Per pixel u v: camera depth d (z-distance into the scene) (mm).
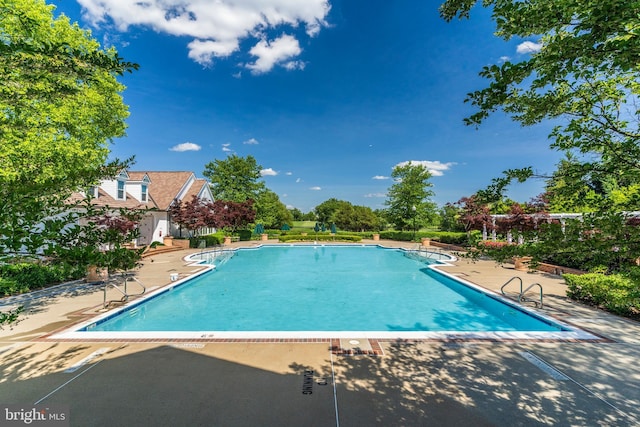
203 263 17953
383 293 12891
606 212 2627
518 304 9352
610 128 2873
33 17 9828
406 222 37875
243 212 33750
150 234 26516
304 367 5324
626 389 4648
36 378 4941
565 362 5516
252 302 11492
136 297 10078
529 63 2244
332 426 3822
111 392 4547
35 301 9570
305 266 19797
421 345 6246
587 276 9680
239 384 4777
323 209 67625
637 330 7082
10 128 4211
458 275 14320
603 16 1835
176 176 31859
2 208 2064
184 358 5660
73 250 2195
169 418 3963
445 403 4293
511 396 4465
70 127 11406
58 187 2609
